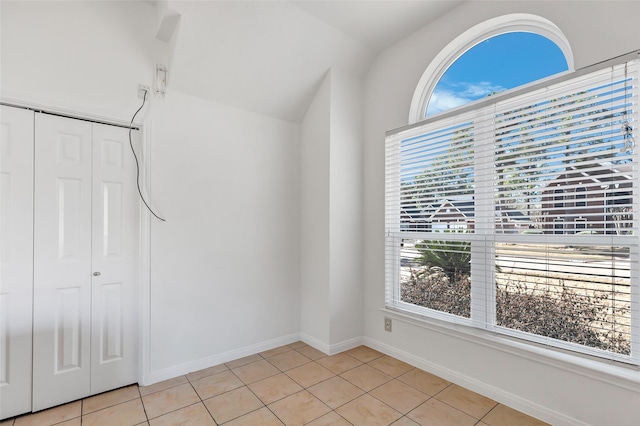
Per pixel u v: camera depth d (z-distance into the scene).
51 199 1.96
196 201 2.46
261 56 2.46
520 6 1.94
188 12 2.06
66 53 1.97
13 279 1.85
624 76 1.58
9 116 1.84
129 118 2.18
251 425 1.79
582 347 1.70
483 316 2.11
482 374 2.08
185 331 2.40
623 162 1.59
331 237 2.73
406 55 2.61
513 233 1.99
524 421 1.80
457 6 2.26
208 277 2.52
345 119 2.84
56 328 1.97
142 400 2.03
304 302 3.02
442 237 2.36
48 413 1.89
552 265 1.82
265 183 2.86
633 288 1.55
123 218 2.20
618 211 1.60
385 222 2.75
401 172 2.65
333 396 2.07
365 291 2.92
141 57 2.23
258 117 2.82
